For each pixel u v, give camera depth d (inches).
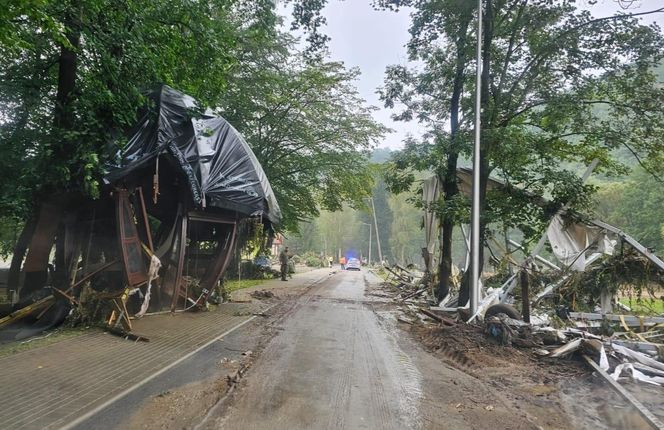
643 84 512.1
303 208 1036.5
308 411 179.3
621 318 400.8
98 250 396.2
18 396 180.7
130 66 354.9
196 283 463.5
